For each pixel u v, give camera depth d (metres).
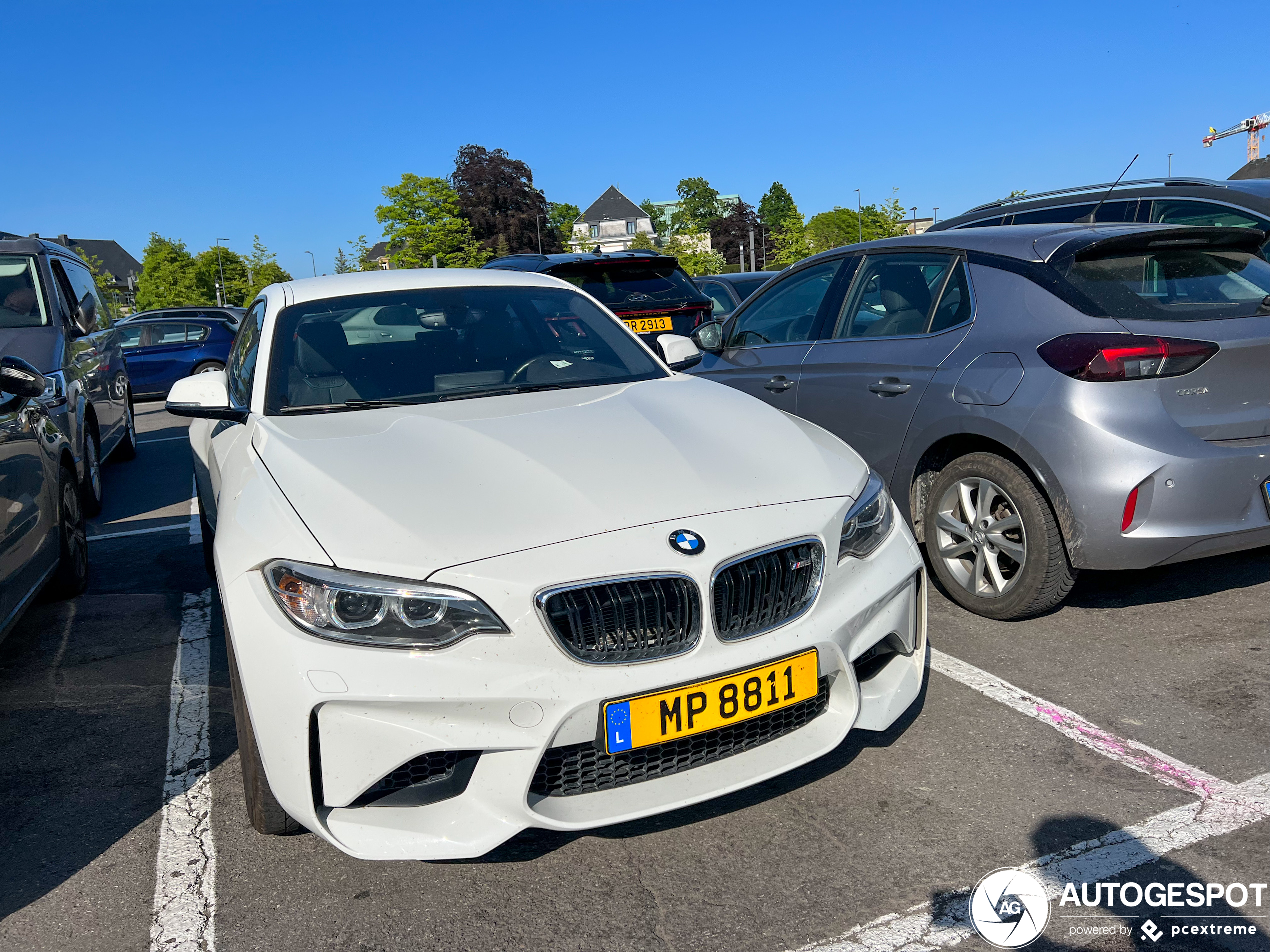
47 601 4.76
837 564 2.51
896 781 2.71
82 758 3.12
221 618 4.41
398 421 2.99
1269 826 2.40
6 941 2.24
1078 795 2.59
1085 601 3.94
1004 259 3.75
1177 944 2.03
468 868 2.44
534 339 3.72
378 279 4.00
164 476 8.48
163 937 2.23
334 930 2.23
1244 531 3.28
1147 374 3.19
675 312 9.80
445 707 2.13
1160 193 6.90
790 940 2.11
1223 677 3.21
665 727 2.25
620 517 2.34
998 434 3.50
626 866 2.41
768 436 2.89
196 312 18.00
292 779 2.19
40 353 6.00
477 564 2.20
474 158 81.88
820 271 4.68
